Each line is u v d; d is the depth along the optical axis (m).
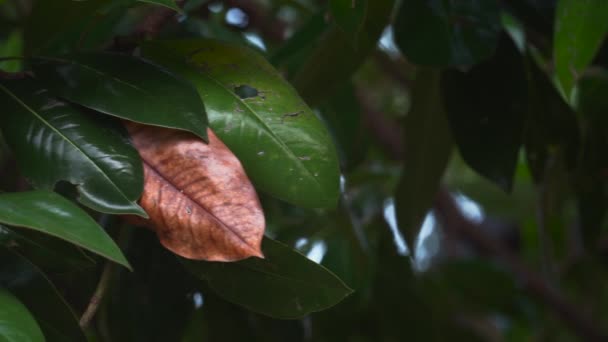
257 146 1.38
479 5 1.56
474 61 1.54
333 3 1.43
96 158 1.35
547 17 1.64
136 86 1.37
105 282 1.38
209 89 1.40
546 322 2.54
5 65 1.72
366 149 1.92
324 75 1.61
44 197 1.28
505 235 3.28
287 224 1.75
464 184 2.86
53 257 1.37
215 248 1.33
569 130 1.67
